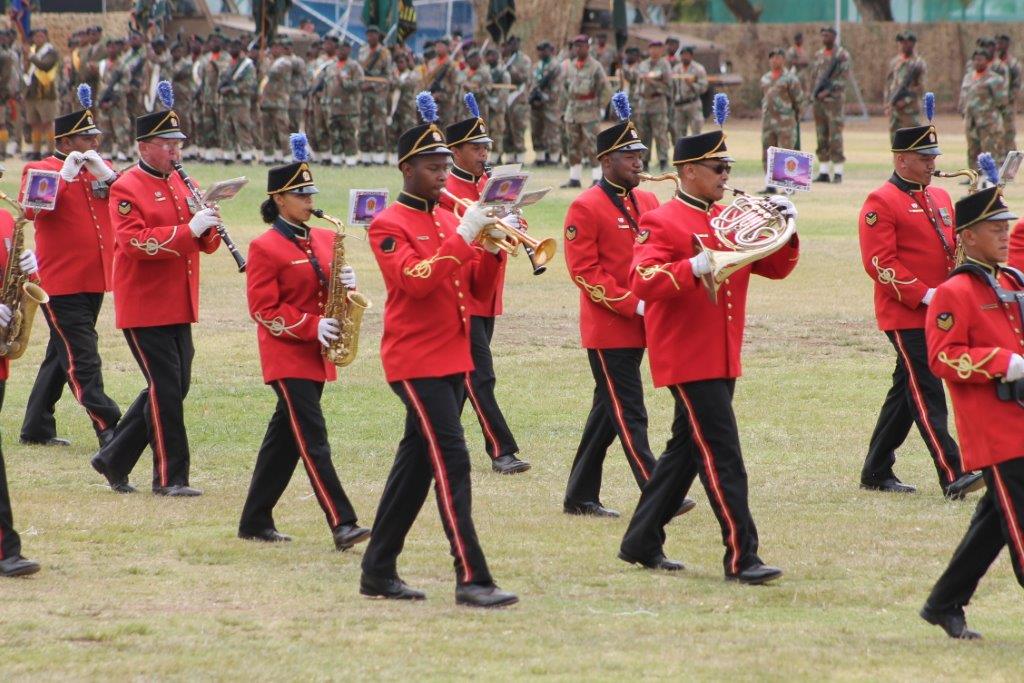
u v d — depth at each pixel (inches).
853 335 1834.4
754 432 1364.4
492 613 840.3
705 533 1055.0
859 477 1216.2
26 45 4151.1
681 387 925.2
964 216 797.9
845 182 3533.5
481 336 1253.7
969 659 749.3
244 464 1266.0
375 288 2170.3
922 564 954.7
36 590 877.2
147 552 979.9
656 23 5989.2
